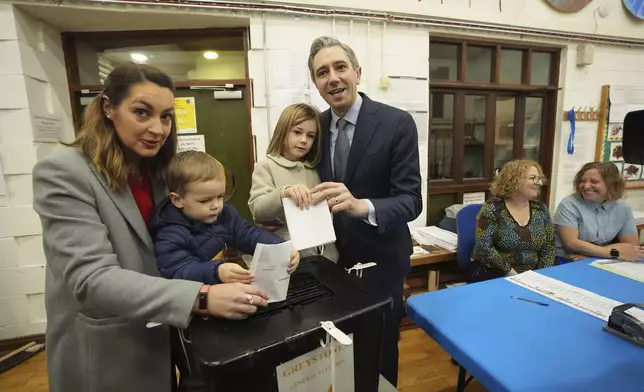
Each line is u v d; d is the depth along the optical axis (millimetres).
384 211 967
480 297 1066
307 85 2061
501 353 774
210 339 556
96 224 660
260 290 626
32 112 1784
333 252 1233
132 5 1773
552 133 2736
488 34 2381
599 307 996
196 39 2084
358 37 2107
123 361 726
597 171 1822
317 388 598
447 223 2480
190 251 811
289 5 1943
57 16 1810
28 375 1725
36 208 657
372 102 1176
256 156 2094
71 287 634
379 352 686
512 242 1709
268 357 535
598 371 713
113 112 684
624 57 2732
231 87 2096
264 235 926
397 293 1258
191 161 820
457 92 2494
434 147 2539
